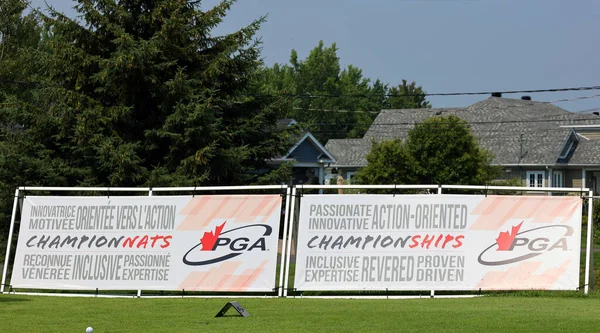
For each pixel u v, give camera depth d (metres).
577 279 26.39
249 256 27.80
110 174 41.91
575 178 90.44
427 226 27.09
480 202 27.11
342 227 27.38
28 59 45.38
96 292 28.86
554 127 95.81
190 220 28.52
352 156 100.25
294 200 28.20
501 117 98.50
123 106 42.88
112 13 44.22
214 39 45.97
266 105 47.22
